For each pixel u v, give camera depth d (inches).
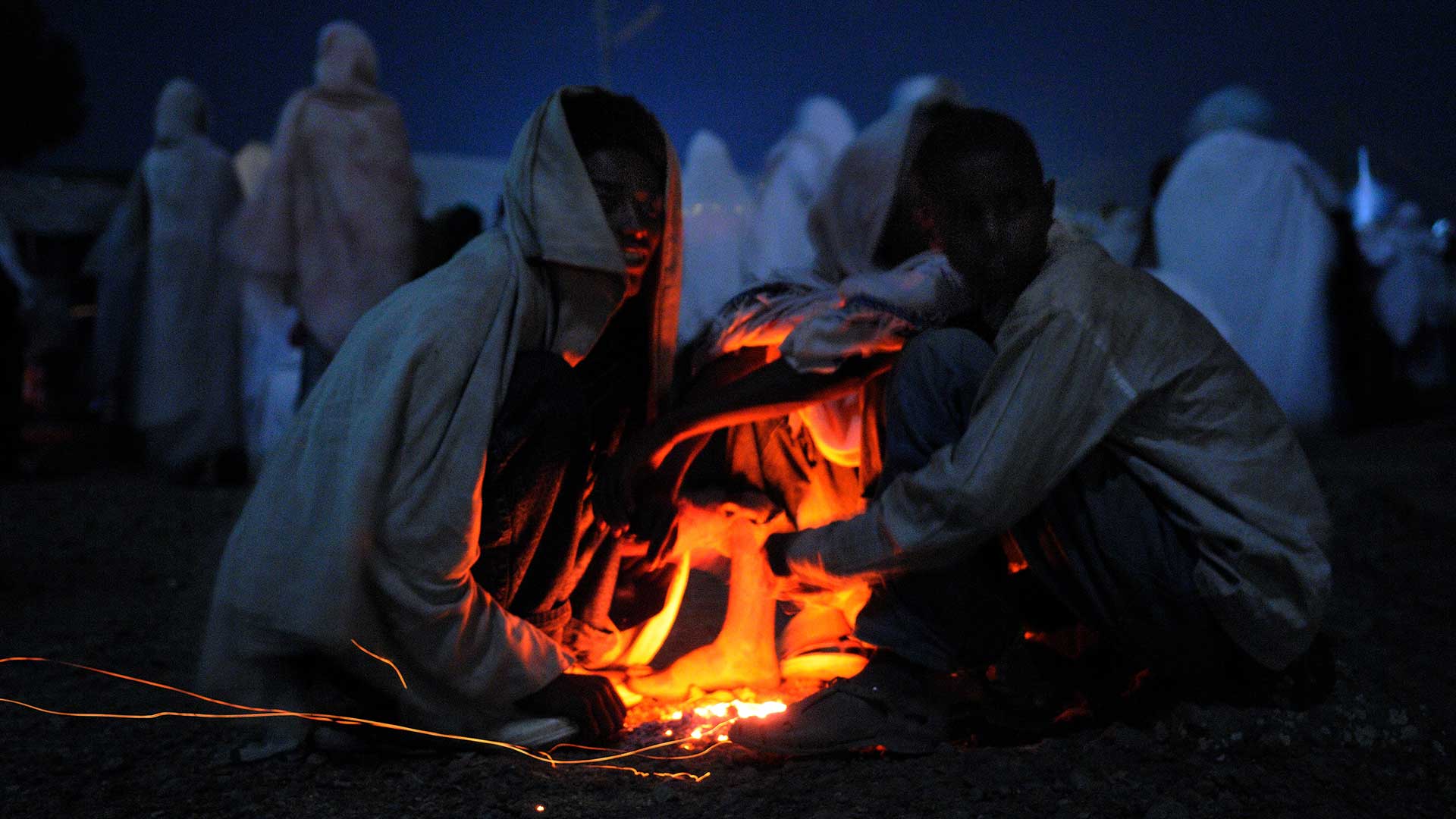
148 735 117.0
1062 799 91.7
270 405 319.6
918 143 120.8
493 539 103.3
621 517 110.1
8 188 759.7
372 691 102.7
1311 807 90.3
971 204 102.8
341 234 274.7
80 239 757.9
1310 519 99.9
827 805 92.0
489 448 101.3
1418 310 478.0
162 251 332.8
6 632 162.7
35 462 389.1
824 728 100.1
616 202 108.9
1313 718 103.4
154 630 164.7
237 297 336.2
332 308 274.7
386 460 97.7
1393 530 210.4
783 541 109.8
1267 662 100.3
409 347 98.9
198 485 330.6
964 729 108.4
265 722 106.7
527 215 105.6
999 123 104.7
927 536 97.9
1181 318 99.0
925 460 102.7
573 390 105.1
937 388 103.0
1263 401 100.3
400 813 93.4
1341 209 376.5
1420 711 106.5
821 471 123.4
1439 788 94.3
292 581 99.4
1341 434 374.0
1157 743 101.7
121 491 314.0
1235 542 96.7
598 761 103.5
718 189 351.6
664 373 119.6
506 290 104.1
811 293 119.0
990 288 104.3
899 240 120.6
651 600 121.1
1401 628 141.3
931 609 102.0
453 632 99.7
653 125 112.4
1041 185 104.0
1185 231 360.8
